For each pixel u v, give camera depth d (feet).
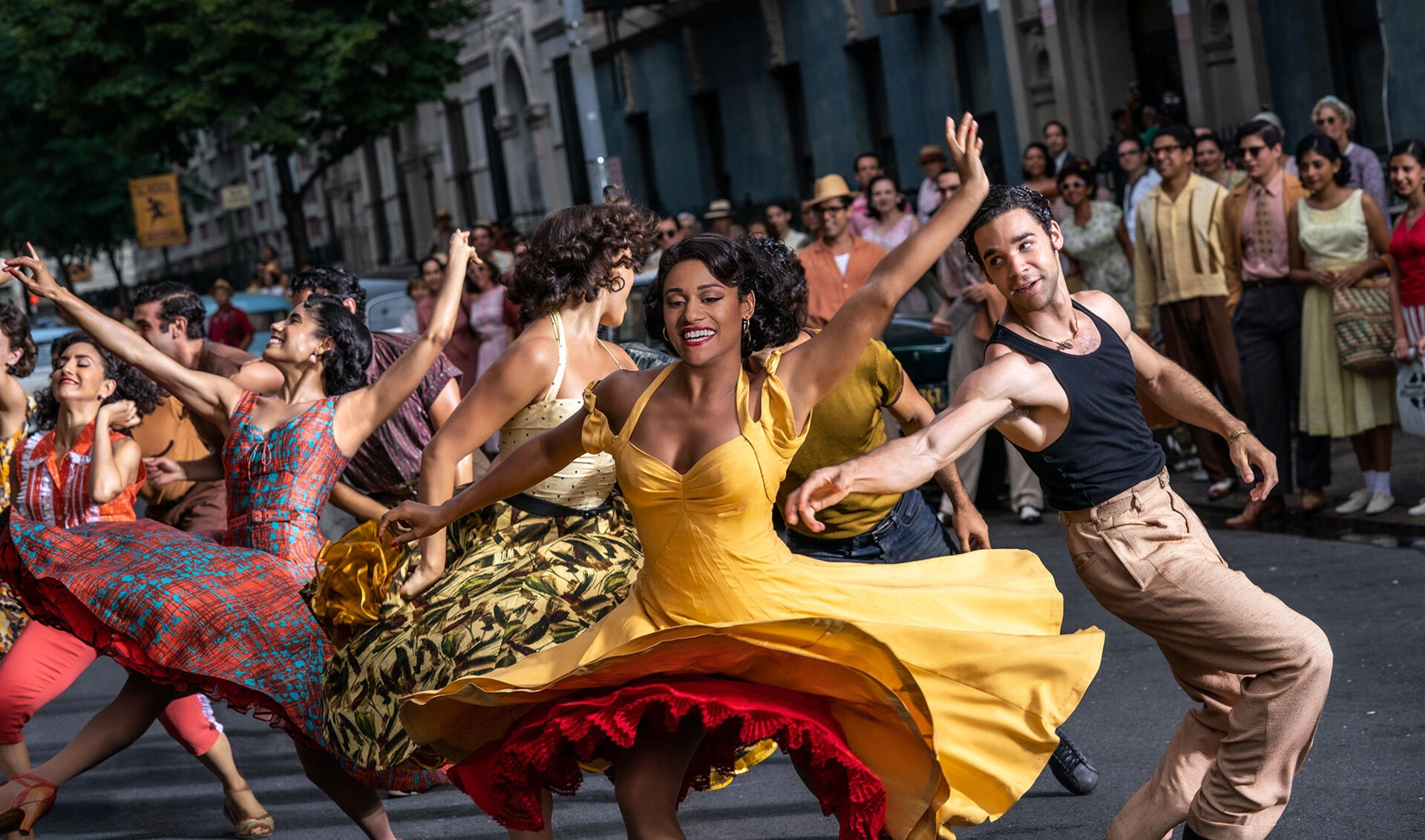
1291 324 27.91
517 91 115.34
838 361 10.60
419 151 133.08
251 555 15.38
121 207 125.39
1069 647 11.01
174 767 20.97
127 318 96.12
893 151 77.25
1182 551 11.92
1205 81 55.01
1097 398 11.87
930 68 71.51
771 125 85.30
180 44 82.74
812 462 14.83
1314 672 11.39
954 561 11.78
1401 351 25.85
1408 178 25.71
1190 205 29.71
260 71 81.61
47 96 86.28
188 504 20.77
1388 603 21.16
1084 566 12.22
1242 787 11.64
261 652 14.56
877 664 10.32
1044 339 11.91
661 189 97.71
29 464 18.69
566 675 10.32
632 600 11.16
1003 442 31.86
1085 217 32.68
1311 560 24.22
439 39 85.61
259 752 21.44
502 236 58.85
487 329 39.04
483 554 13.50
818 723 10.17
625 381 11.08
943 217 10.48
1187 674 12.23
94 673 28.19
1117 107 61.82
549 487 13.57
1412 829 13.43
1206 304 29.71
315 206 160.35
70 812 18.88
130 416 18.42
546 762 10.22
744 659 10.44
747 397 10.53
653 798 10.30
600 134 50.90
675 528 10.66
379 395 16.08
